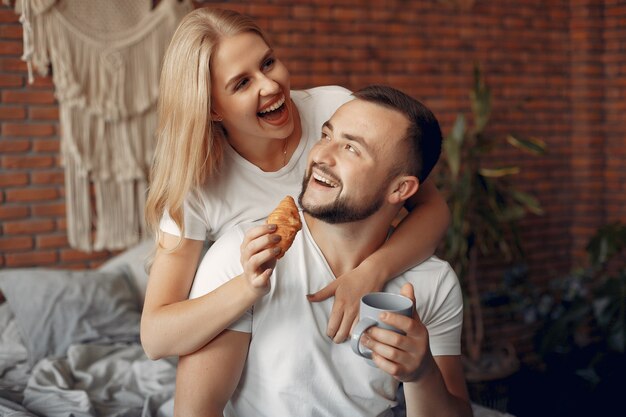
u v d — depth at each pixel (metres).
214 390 1.20
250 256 1.10
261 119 1.39
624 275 3.93
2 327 3.02
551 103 4.82
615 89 4.77
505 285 4.21
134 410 2.38
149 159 3.52
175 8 3.51
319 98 1.67
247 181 1.49
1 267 3.35
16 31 3.27
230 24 1.35
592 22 4.76
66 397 2.41
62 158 3.40
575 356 4.19
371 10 4.13
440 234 1.45
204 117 1.30
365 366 1.27
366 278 1.28
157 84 3.51
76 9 3.32
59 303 3.00
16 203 3.36
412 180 1.25
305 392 1.24
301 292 1.26
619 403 3.89
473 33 4.48
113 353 2.87
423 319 1.35
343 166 1.20
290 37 3.90
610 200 4.85
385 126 1.21
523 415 3.87
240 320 1.22
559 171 4.88
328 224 1.29
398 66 4.25
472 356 4.07
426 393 1.16
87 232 3.46
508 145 4.66
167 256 1.36
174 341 1.17
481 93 4.02
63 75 3.31
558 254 4.91
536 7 4.71
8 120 3.30
